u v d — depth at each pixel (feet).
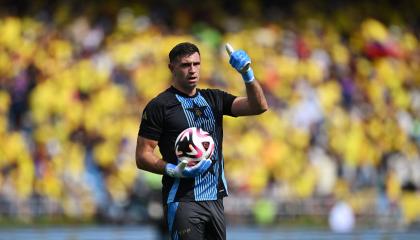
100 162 208.74
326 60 253.24
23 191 204.44
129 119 219.20
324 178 222.28
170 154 75.82
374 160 233.55
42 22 247.09
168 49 238.68
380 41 268.00
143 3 253.65
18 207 196.13
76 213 198.39
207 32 249.96
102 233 193.16
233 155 215.31
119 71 230.68
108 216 197.26
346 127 235.61
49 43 239.50
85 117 218.79
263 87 236.84
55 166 207.62
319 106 238.27
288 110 232.73
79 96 224.12
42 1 252.21
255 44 250.78
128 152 209.46
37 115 218.79
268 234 199.52
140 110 222.28
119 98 222.89
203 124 76.18
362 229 208.64
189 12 255.70
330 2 273.13
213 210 75.77
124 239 191.93
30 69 232.32
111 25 245.65
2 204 195.83
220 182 76.38
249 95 75.20
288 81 241.55
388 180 228.84
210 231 76.69
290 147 224.33
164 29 247.70
